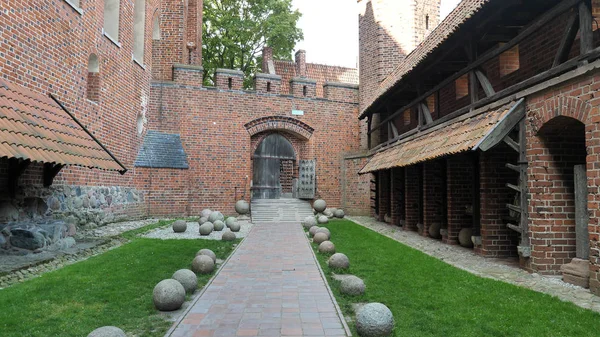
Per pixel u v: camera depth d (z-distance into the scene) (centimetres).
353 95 2472
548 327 506
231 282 771
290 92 2359
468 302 614
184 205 2012
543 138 788
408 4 2331
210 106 2130
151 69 2116
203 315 579
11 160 994
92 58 1414
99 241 1119
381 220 1986
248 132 2208
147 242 1164
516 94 835
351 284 667
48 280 717
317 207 2177
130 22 1738
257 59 3334
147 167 1911
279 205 2192
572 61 679
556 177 784
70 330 504
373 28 2364
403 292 680
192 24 2462
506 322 526
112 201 1595
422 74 1302
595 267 642
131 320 550
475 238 1042
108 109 1520
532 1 838
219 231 1527
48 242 952
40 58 1063
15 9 962
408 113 1872
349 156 2386
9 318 536
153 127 2030
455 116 1116
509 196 990
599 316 535
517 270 830
